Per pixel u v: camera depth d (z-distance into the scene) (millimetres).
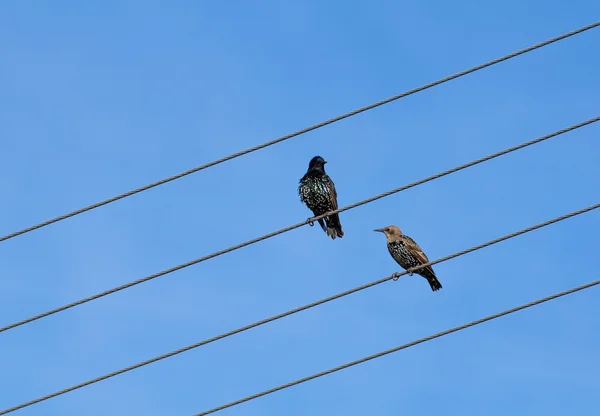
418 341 14914
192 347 15305
